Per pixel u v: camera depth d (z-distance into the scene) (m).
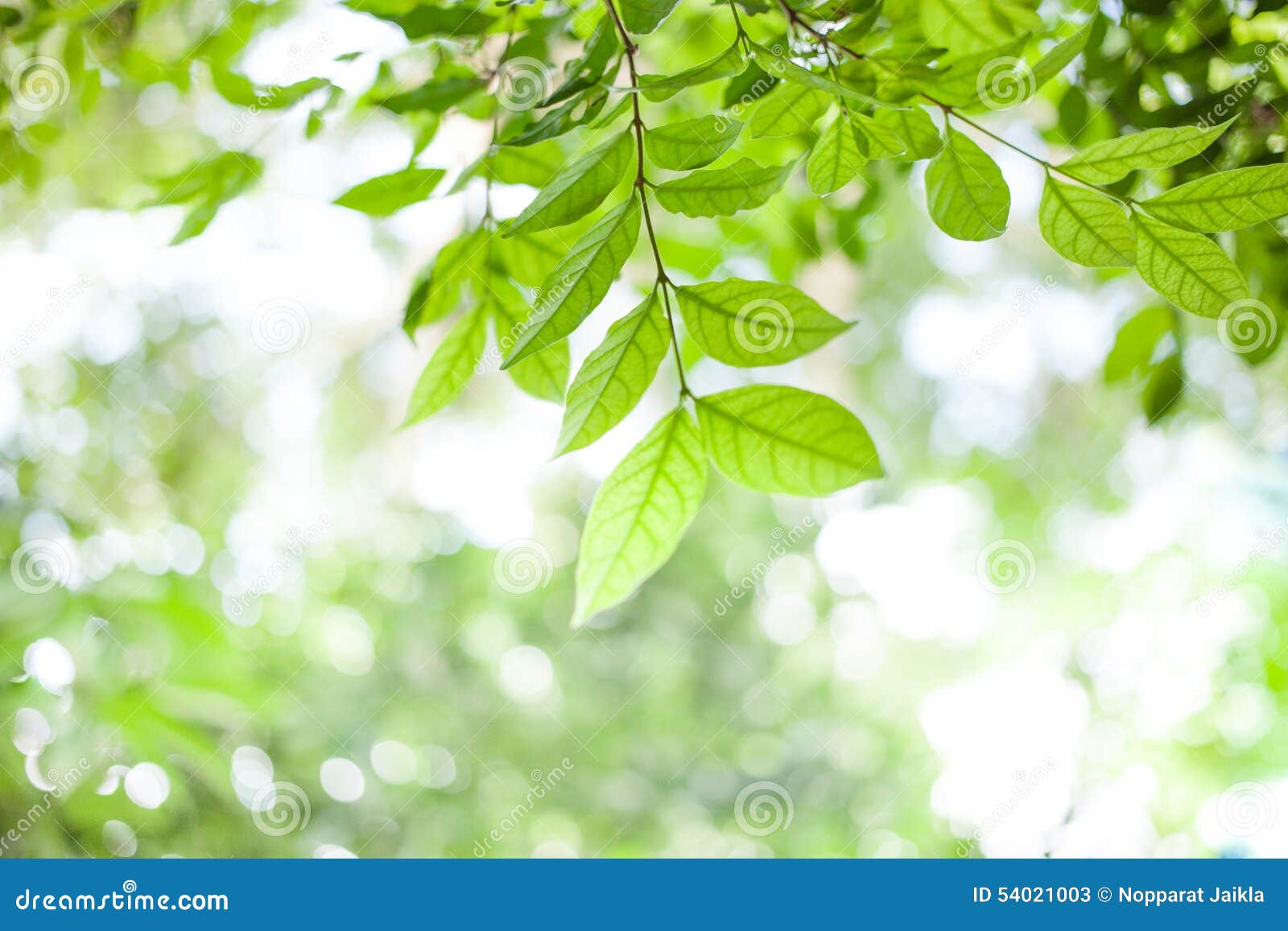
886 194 1.90
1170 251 1.39
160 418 3.54
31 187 1.87
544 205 1.36
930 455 5.40
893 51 1.41
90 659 2.20
